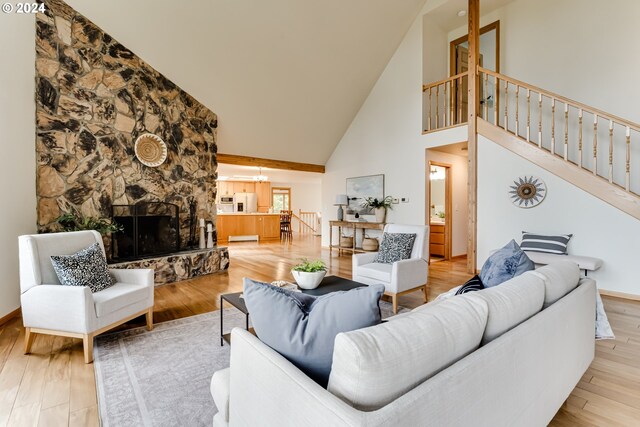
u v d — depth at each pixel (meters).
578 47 4.54
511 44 5.27
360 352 0.74
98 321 2.24
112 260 4.00
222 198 11.05
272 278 4.63
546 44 4.87
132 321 2.93
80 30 3.80
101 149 4.00
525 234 4.21
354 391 0.74
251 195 11.41
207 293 3.85
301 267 2.62
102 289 2.54
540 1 4.93
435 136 5.36
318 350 0.97
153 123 4.55
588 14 4.45
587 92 4.46
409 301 3.55
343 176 7.35
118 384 1.90
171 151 4.79
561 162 4.01
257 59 4.95
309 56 5.26
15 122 3.11
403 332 0.84
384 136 6.29
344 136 7.28
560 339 1.42
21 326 2.82
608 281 3.71
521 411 1.14
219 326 2.81
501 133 4.53
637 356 2.26
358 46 5.52
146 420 1.59
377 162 6.45
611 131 3.66
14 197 3.08
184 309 3.28
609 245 3.69
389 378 0.75
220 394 1.25
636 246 3.52
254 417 1.00
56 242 2.49
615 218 3.65
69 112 3.71
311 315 1.03
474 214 4.80
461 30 5.88
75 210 3.76
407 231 3.72
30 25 3.34
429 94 5.55
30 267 2.27
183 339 2.54
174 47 4.42
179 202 4.91
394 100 6.05
